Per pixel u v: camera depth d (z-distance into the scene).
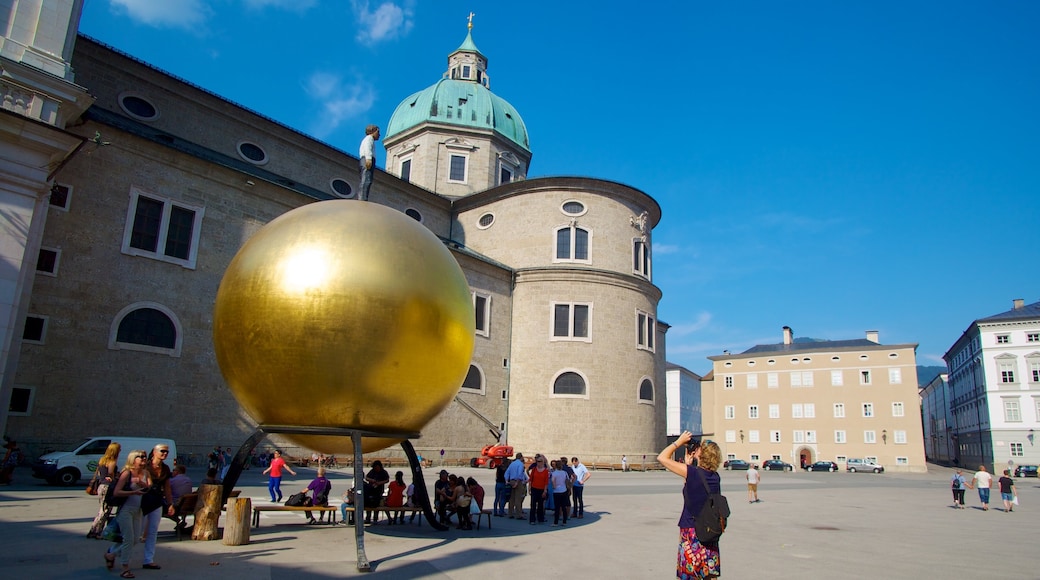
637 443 40.69
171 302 25.42
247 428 27.36
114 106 31.11
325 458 30.56
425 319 9.91
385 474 14.08
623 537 13.23
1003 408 65.31
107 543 10.02
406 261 10.04
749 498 24.58
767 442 71.81
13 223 17.86
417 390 10.09
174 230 26.12
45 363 21.86
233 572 8.52
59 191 22.88
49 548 9.52
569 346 39.97
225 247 27.58
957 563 11.55
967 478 49.53
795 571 10.25
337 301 9.38
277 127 37.34
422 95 53.41
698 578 6.32
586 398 39.31
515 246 43.31
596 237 42.53
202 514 10.98
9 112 17.52
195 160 26.80
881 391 67.31
